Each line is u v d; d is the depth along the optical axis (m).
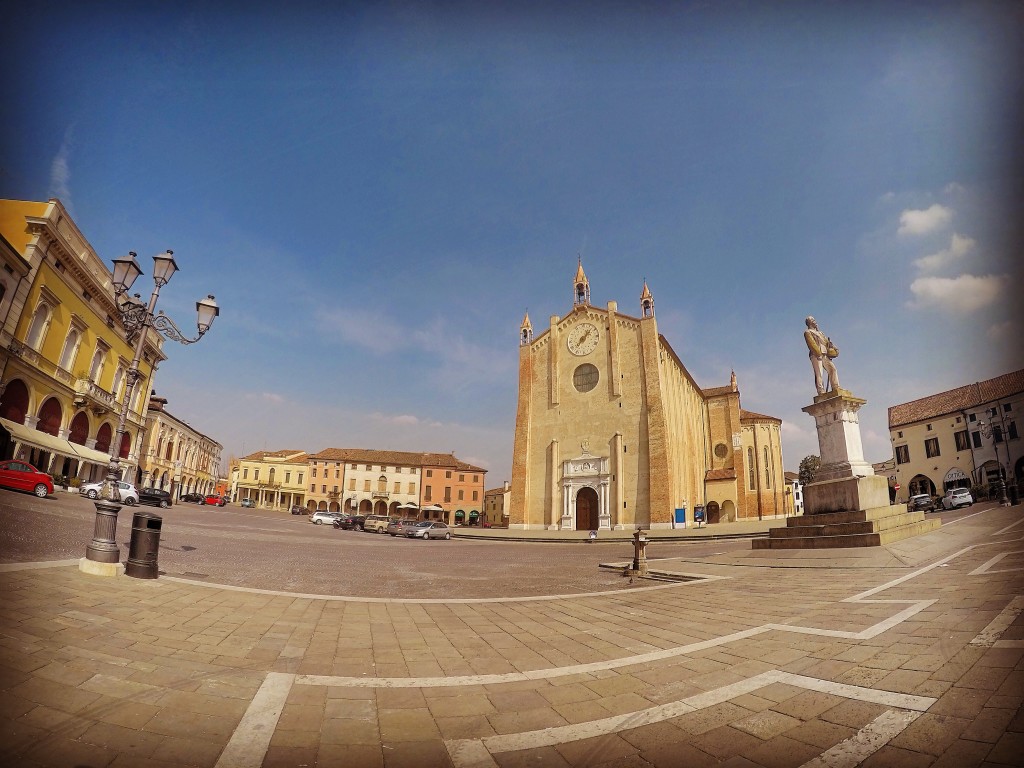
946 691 4.32
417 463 91.31
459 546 33.00
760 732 3.94
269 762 3.46
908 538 15.76
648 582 13.87
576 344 52.06
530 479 51.09
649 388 46.75
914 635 6.04
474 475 93.31
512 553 27.11
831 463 18.75
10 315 27.77
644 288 49.59
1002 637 5.50
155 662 5.14
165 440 67.81
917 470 28.31
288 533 31.69
